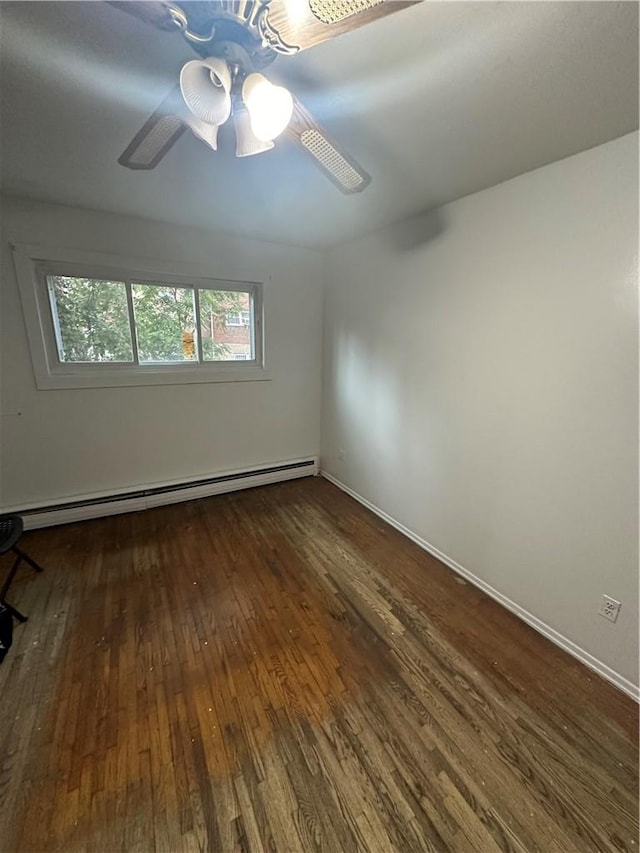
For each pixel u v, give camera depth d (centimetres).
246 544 253
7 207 217
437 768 124
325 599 203
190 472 313
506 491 194
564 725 138
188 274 277
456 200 203
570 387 162
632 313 140
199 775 121
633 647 150
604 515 155
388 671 160
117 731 133
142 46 98
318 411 368
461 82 109
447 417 225
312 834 108
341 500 322
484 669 162
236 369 318
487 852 104
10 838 105
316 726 137
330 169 127
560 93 114
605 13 84
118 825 108
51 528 262
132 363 278
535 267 169
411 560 240
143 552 240
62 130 142
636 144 133
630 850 105
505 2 81
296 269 323
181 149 152
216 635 177
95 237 241
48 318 246
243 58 88
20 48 99
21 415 245
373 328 281
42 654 164
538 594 183
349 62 102
